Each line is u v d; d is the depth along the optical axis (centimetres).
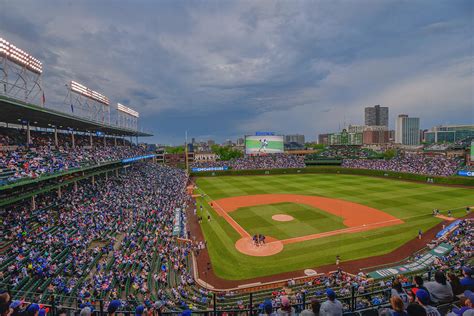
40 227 3164
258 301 2205
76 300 1867
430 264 2670
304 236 3691
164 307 1970
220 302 2217
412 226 4003
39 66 3859
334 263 2919
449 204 5241
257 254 3189
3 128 4853
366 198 5872
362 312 827
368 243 3412
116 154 6881
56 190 4500
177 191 6475
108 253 2923
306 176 9644
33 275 2298
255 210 5078
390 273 2502
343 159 10988
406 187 7081
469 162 8350
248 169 10412
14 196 3158
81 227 3394
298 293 2112
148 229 3769
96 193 4922
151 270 2730
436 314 624
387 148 17450
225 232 3956
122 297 2188
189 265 2961
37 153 4362
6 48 3253
